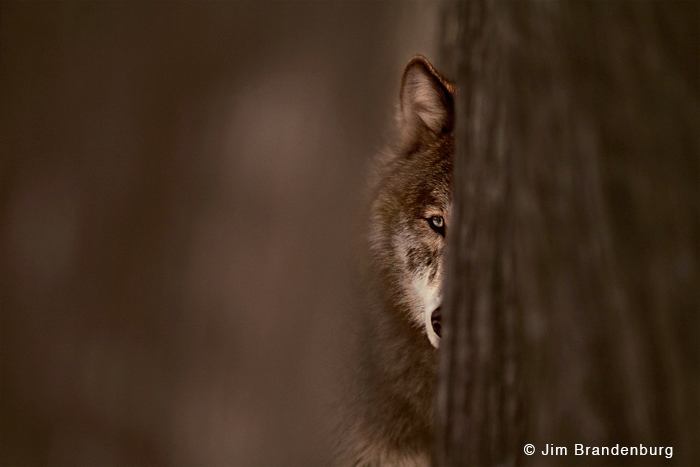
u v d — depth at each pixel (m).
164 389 3.62
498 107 3.65
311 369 4.29
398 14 7.16
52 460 3.57
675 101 2.92
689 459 2.67
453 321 4.38
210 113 3.75
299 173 3.99
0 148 3.87
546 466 3.03
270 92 3.94
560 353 3.04
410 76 8.19
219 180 3.73
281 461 3.97
